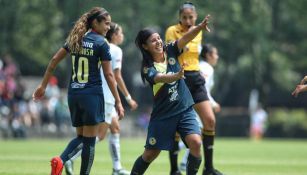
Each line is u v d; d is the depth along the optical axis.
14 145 70.31
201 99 35.38
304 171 41.66
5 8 138.12
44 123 107.06
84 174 29.97
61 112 105.50
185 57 35.31
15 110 95.50
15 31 140.62
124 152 60.47
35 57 149.00
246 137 129.38
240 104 160.50
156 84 28.69
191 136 28.56
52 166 29.42
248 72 145.38
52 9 139.38
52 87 110.62
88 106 29.27
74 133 106.69
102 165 43.59
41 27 141.88
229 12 133.75
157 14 137.12
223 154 60.22
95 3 134.62
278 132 131.62
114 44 37.25
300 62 147.88
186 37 28.88
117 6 136.12
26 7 138.75
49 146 68.56
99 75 29.66
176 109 28.72
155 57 28.84
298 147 76.69
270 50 139.88
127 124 133.25
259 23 136.12
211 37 139.38
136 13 138.00
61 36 144.00
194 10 35.66
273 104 164.25
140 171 29.31
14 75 98.19
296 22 143.50
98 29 29.80
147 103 175.00
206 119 35.31
